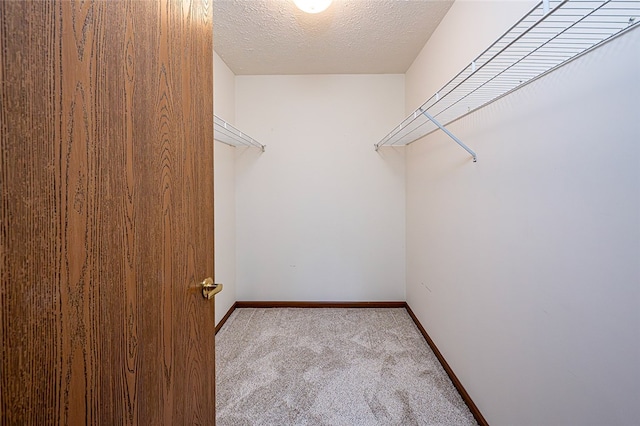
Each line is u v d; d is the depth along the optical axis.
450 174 1.66
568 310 0.83
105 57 0.46
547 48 0.82
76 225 0.41
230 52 2.22
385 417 1.37
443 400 1.48
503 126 1.15
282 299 2.78
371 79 2.65
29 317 0.35
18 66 0.33
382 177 2.70
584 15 0.68
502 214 1.15
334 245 2.75
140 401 0.55
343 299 2.77
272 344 2.05
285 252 2.76
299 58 2.32
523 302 1.03
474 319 1.39
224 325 2.37
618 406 0.69
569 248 0.83
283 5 1.63
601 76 0.73
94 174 0.44
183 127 0.71
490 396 1.25
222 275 2.42
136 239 0.54
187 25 0.73
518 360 1.06
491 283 1.24
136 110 0.54
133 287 0.53
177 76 0.68
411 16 1.73
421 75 2.16
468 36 1.41
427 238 2.09
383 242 2.74
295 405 1.45
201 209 0.82
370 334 2.20
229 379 1.66
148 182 0.57
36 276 0.36
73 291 0.41
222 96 2.38
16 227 0.33
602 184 0.72
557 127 0.87
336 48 2.14
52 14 0.37
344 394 1.53
